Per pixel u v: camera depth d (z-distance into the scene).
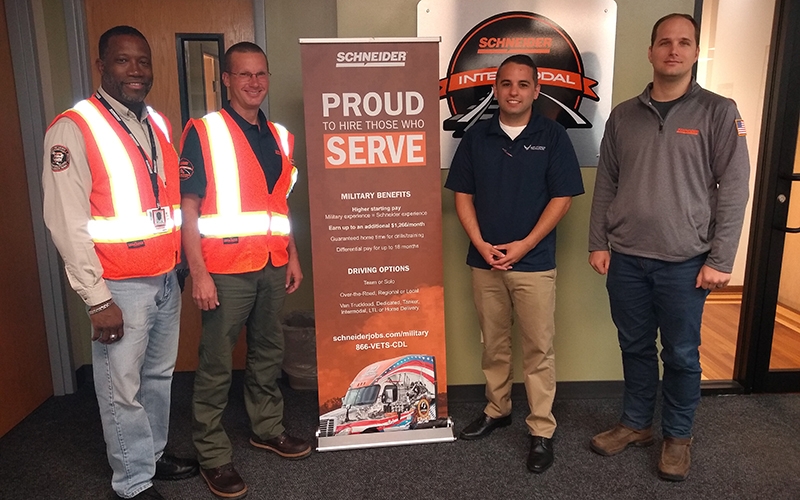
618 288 2.18
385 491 2.05
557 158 2.14
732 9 4.41
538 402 2.24
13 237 2.54
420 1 2.45
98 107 1.75
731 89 4.51
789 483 2.07
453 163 2.31
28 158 2.64
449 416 2.58
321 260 2.32
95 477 2.15
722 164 1.94
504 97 2.10
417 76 2.24
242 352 3.11
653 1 2.50
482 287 2.30
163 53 2.84
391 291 2.36
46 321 2.78
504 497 2.01
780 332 2.95
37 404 2.72
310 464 2.23
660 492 2.03
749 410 2.62
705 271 1.98
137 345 1.84
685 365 2.07
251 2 2.82
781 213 2.62
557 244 2.66
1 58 2.48
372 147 2.27
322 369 2.37
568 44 2.49
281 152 2.13
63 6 2.71
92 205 1.72
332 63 2.21
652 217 2.02
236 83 1.97
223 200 1.97
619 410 2.66
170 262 1.90
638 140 2.05
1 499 2.02
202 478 2.16
